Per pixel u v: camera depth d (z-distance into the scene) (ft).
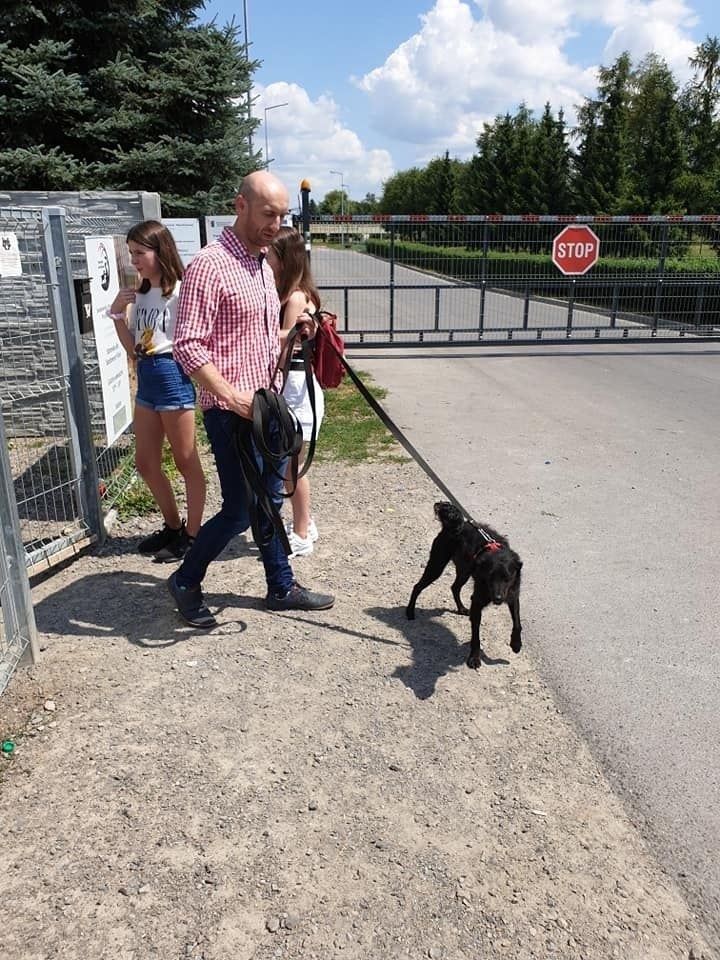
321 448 23.36
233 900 7.28
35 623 11.79
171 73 37.99
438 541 12.25
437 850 7.93
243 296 11.12
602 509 18.20
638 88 130.41
